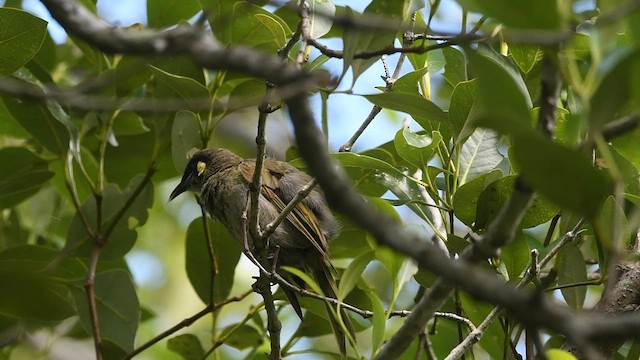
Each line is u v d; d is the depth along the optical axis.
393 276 8.87
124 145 12.80
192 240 12.19
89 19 6.30
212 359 14.74
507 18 5.45
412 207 10.16
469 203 9.59
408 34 9.17
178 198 17.80
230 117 18.55
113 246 11.91
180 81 10.79
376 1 9.14
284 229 11.68
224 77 11.27
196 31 5.98
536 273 8.41
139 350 11.16
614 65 5.32
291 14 11.92
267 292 9.16
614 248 6.10
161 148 11.98
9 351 12.28
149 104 7.16
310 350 11.20
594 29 5.64
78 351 14.56
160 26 12.41
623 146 9.10
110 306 11.87
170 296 17.05
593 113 5.43
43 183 12.33
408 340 7.14
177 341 11.80
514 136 5.22
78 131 11.98
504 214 5.67
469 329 9.58
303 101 5.48
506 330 9.41
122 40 6.12
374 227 5.22
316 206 11.79
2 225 13.09
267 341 11.72
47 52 12.72
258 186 8.91
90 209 12.03
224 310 16.36
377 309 8.48
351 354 11.44
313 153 5.39
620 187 6.61
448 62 10.80
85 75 13.42
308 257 11.70
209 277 12.07
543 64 5.55
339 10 10.52
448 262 5.09
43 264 11.66
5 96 11.34
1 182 12.17
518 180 5.55
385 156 10.69
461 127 9.48
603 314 8.82
